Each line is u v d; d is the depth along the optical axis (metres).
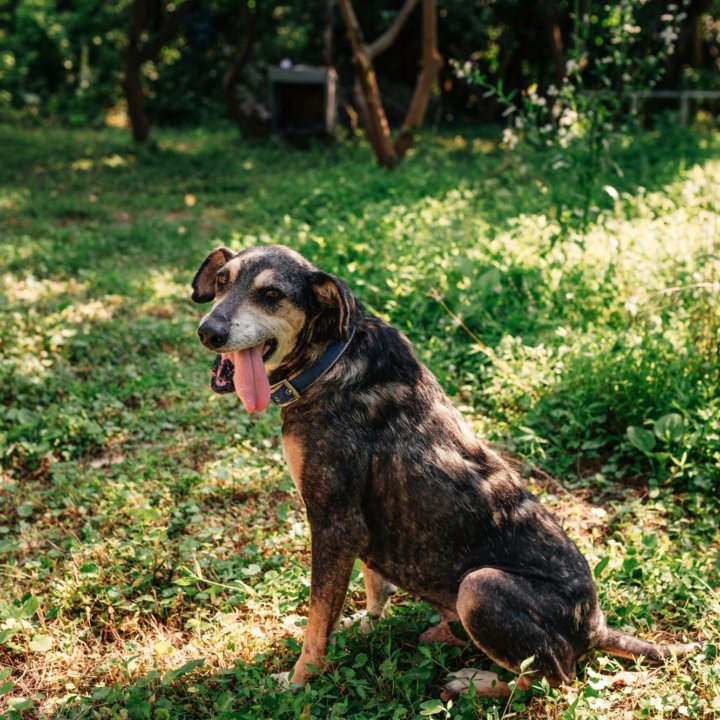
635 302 2.59
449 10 10.53
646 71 4.51
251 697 1.69
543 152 5.52
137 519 2.13
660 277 3.01
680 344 2.57
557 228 3.82
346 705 1.62
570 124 4.32
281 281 1.65
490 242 3.66
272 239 4.04
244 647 1.80
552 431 2.50
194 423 2.60
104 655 1.80
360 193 5.23
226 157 7.82
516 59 11.07
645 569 1.93
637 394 2.48
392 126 11.08
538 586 1.62
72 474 2.33
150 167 7.25
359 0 10.45
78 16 11.59
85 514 2.20
